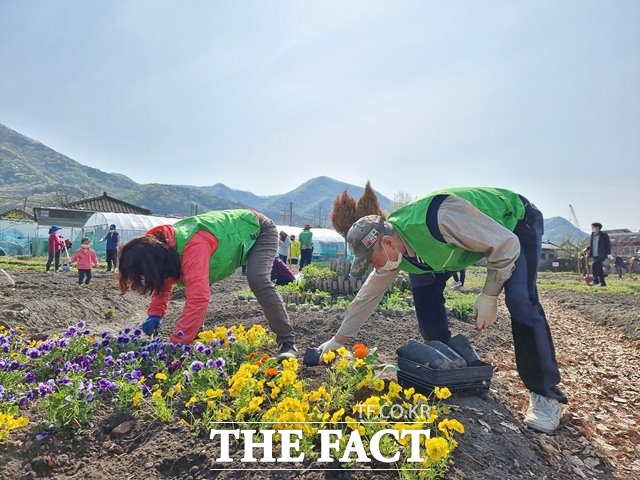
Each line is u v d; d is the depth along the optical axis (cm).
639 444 253
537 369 239
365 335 405
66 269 1288
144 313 665
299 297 630
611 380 359
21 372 254
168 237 268
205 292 265
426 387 241
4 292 638
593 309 695
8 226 2917
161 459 186
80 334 296
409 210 232
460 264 236
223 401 219
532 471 202
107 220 2209
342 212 1092
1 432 192
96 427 209
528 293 232
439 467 176
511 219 232
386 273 258
